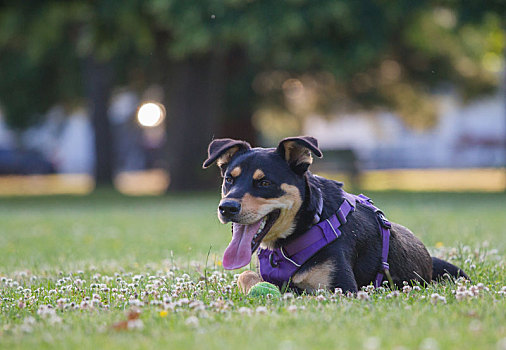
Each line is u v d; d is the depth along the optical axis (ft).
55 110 102.94
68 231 37.70
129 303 14.46
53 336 11.50
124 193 79.46
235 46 74.64
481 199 59.52
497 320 11.67
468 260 20.07
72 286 17.26
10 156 152.97
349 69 64.39
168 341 10.68
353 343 10.23
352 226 15.93
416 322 11.64
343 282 15.16
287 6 55.57
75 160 171.73
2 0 65.46
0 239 33.91
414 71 83.61
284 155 15.96
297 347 10.03
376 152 163.32
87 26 65.10
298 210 15.57
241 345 10.24
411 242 17.66
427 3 61.16
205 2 55.47
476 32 70.28
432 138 161.38
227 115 82.23
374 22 60.03
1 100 92.07
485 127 159.43
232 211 15.06
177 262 23.27
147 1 60.13
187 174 73.92
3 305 15.33
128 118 128.67
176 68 72.95
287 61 67.77
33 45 72.23
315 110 96.07
